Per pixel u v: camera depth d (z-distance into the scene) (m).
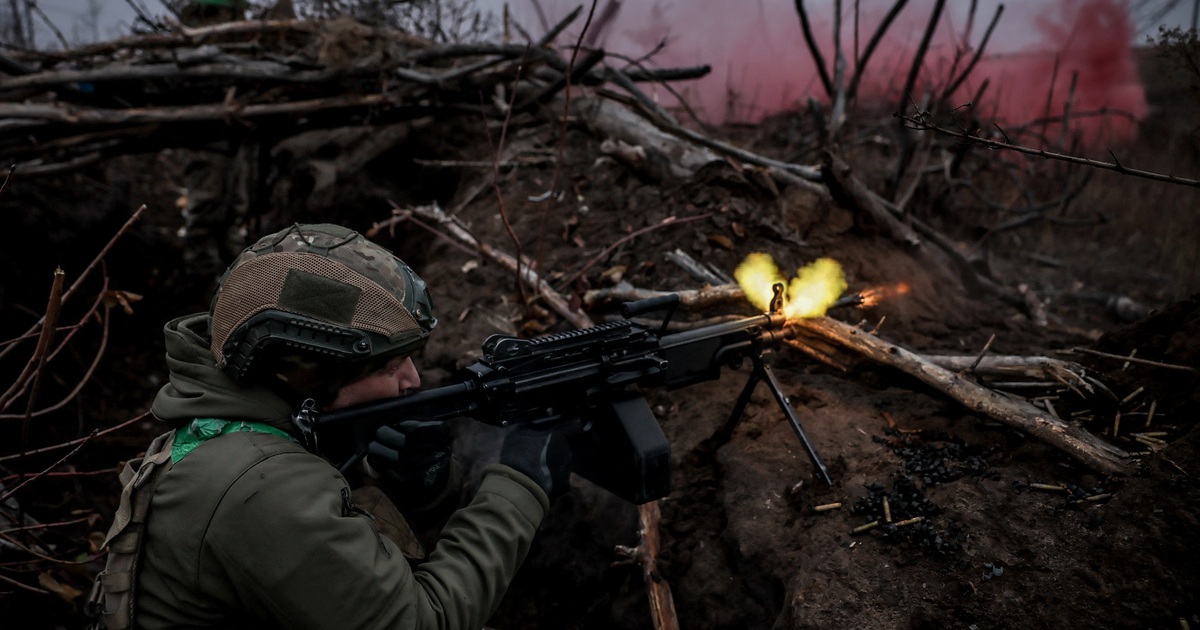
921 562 1.70
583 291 3.05
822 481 1.97
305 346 1.24
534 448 1.49
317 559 1.16
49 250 4.77
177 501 1.21
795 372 2.58
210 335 1.34
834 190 3.32
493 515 1.39
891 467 1.99
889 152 5.61
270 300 1.23
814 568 1.74
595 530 2.26
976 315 3.26
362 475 1.94
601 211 3.62
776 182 3.51
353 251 1.30
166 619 1.22
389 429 1.36
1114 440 1.98
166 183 7.23
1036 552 1.66
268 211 5.61
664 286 3.05
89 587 2.66
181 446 1.28
